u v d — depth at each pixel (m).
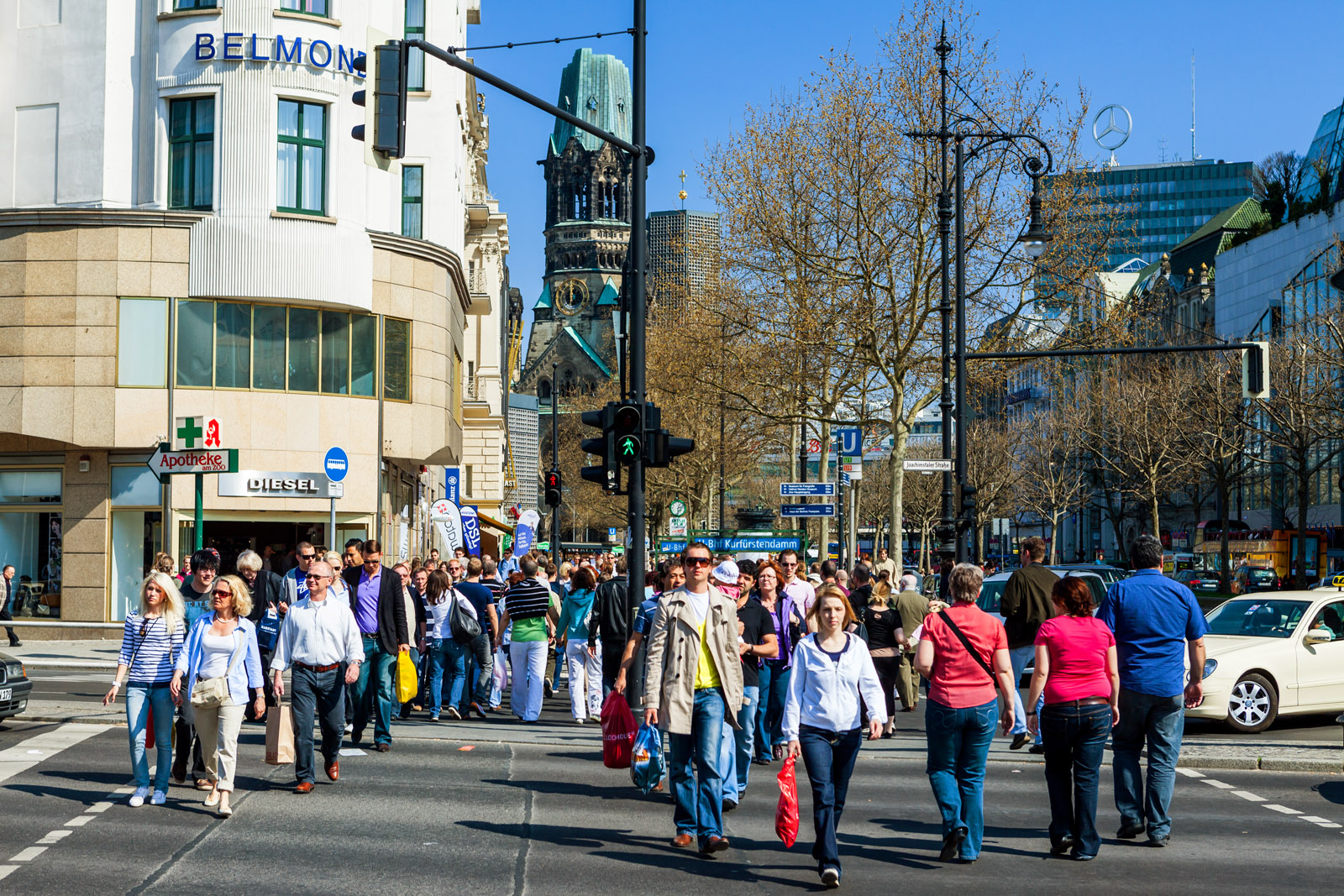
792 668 8.68
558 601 22.06
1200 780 12.68
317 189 30.28
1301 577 48.41
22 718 15.52
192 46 29.59
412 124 34.88
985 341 35.56
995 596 24.38
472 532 31.41
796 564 18.14
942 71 29.12
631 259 15.42
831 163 34.53
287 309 30.25
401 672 14.15
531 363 172.12
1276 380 49.19
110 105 29.73
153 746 10.72
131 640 10.73
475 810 10.66
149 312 29.42
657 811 10.76
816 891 8.22
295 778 11.98
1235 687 16.14
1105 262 34.88
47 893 7.86
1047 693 9.28
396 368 31.84
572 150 175.50
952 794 9.03
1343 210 84.69
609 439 14.98
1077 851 9.20
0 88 30.20
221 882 8.18
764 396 39.12
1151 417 61.44
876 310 35.41
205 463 21.53
